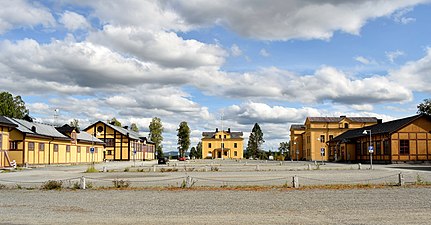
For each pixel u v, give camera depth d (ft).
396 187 72.79
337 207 50.88
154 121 429.38
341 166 167.94
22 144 171.73
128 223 41.52
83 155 244.01
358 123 329.93
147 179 99.09
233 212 47.83
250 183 85.05
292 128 383.04
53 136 198.70
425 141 188.55
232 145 498.69
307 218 43.55
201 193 66.85
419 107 259.60
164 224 40.88
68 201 58.13
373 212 47.06
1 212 48.67
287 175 109.50
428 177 97.30
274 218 43.70
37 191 71.20
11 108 295.07
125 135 303.89
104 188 74.64
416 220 41.98
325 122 329.52
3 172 135.85
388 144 192.95
